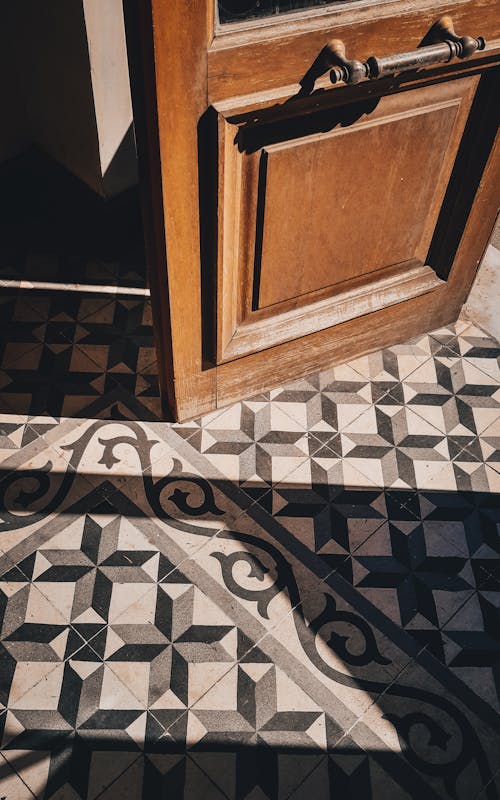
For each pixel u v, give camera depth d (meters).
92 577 2.32
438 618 2.30
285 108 1.88
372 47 1.88
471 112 2.24
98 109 2.68
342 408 2.77
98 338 2.93
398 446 2.68
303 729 2.08
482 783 2.01
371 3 1.80
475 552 2.44
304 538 2.44
